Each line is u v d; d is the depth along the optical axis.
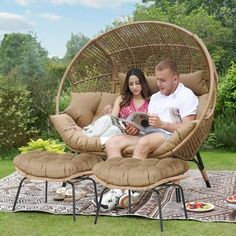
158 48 5.28
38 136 7.71
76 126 4.85
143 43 5.32
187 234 3.39
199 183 4.98
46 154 4.12
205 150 7.48
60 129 4.71
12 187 4.84
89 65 5.48
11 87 7.46
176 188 4.19
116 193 3.98
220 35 16.03
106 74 5.58
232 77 7.46
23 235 3.44
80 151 4.57
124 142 4.36
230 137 7.25
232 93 7.31
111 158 3.95
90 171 3.94
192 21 15.96
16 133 7.31
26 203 4.23
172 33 5.03
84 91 5.49
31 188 4.79
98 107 5.27
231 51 16.44
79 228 3.57
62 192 4.31
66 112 5.12
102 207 3.90
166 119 4.60
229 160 6.43
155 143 4.20
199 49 4.84
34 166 3.90
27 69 9.90
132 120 4.41
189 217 3.74
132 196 3.99
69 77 5.42
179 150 4.23
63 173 3.79
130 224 3.64
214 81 4.34
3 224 3.69
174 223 3.64
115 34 5.29
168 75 4.58
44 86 7.92
